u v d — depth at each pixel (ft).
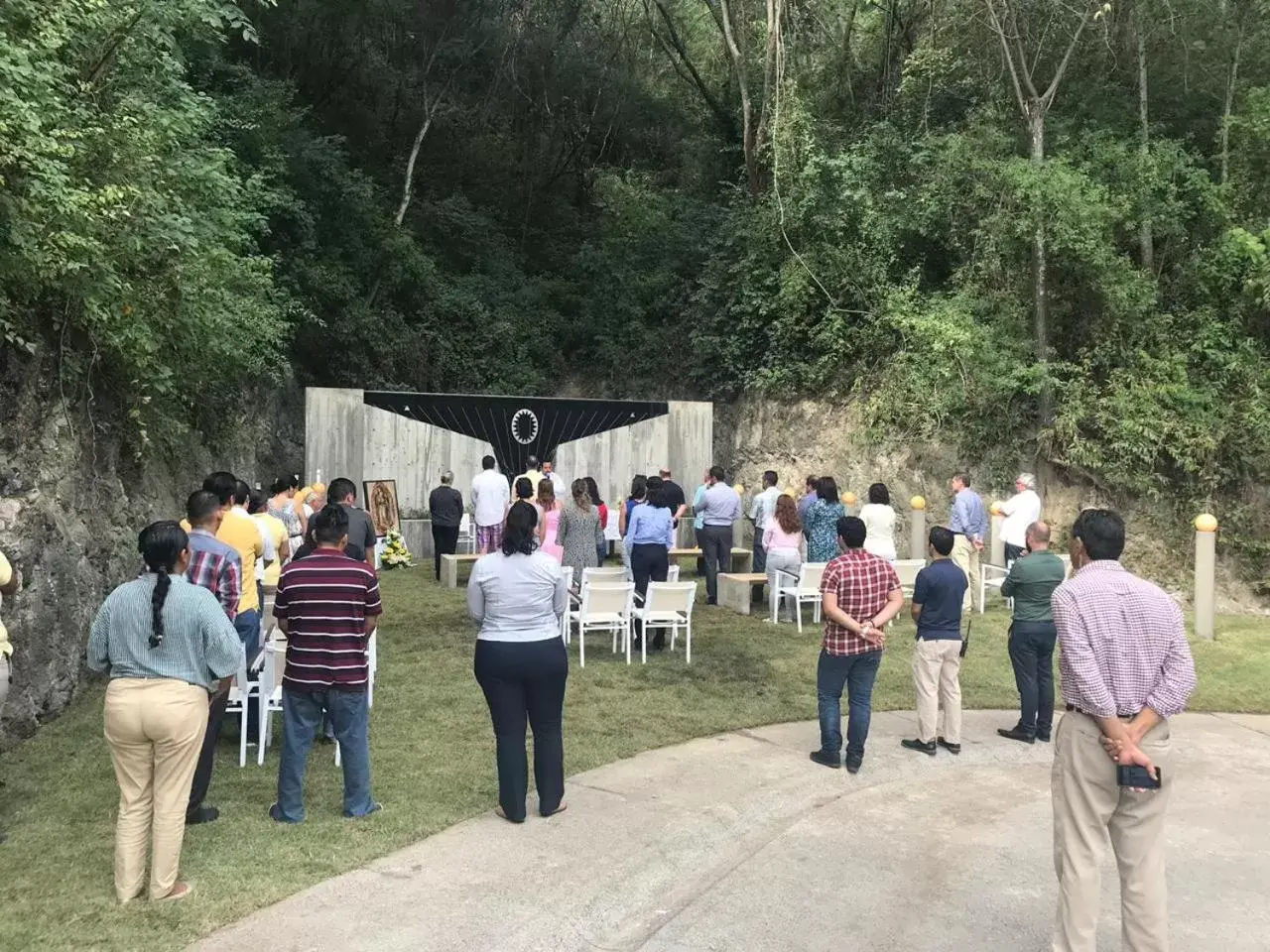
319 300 57.93
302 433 56.85
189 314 26.91
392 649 29.01
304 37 65.46
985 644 32.09
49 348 22.43
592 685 25.46
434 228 73.77
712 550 38.68
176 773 12.62
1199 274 44.60
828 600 19.17
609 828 15.66
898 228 51.11
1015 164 43.83
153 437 30.14
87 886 12.96
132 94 26.27
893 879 14.43
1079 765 10.83
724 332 60.90
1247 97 44.91
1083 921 10.77
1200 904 13.65
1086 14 45.11
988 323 47.11
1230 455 41.52
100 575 24.48
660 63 85.10
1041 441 44.86
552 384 70.79
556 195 83.20
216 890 12.87
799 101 55.16
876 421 50.80
